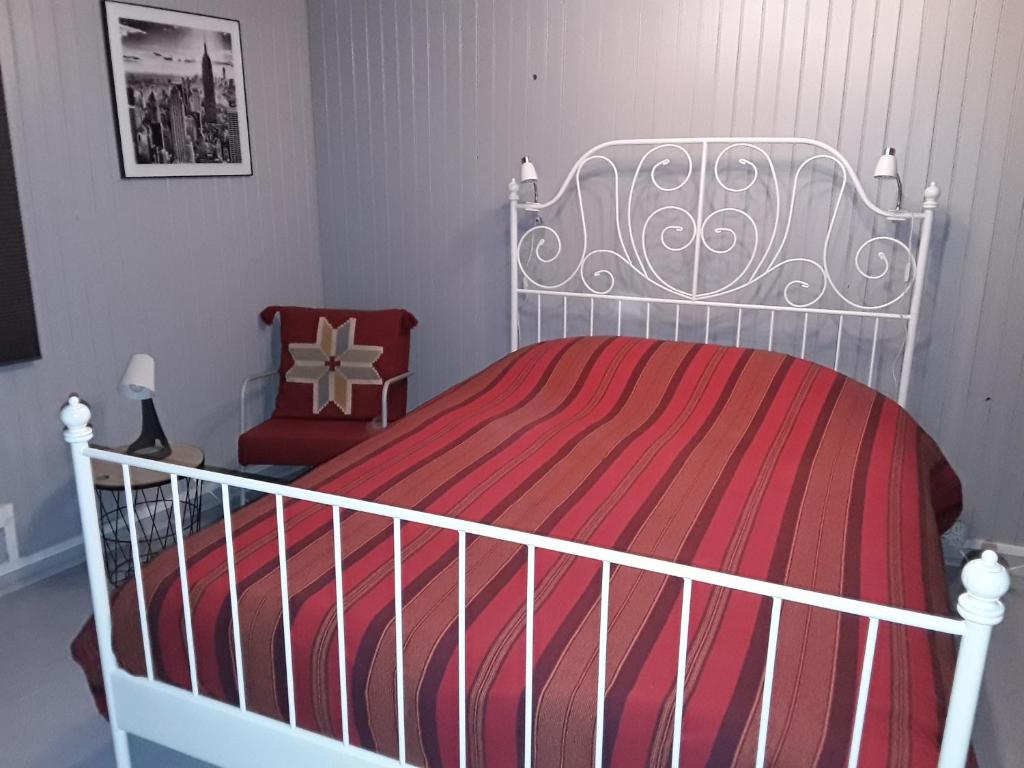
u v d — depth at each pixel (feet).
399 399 10.89
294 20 11.13
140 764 6.18
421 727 4.30
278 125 11.11
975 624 3.16
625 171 9.84
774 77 8.95
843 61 8.66
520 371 9.32
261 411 11.62
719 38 9.07
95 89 8.75
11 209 8.03
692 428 7.89
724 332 9.89
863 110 8.71
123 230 9.25
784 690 4.00
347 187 11.64
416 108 10.84
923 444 7.87
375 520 5.82
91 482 5.21
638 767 3.94
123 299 9.36
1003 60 8.15
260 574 5.04
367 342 10.68
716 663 4.19
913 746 3.67
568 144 10.07
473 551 5.36
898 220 8.82
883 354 9.27
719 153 9.34
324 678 4.53
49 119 8.32
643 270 10.05
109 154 8.98
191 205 10.07
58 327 8.69
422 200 11.15
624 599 4.79
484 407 8.69
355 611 4.63
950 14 8.21
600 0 9.49
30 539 8.73
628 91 9.61
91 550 5.25
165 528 9.84
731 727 3.81
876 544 5.55
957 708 3.29
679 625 4.52
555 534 5.67
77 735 6.53
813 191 9.09
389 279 11.71
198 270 10.28
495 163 10.54
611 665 4.19
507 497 6.31
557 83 9.94
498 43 10.13
